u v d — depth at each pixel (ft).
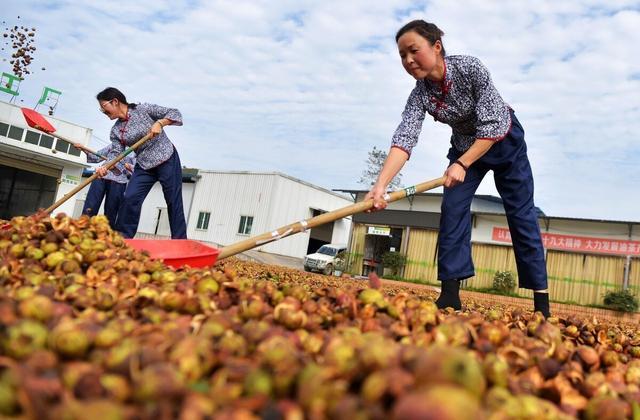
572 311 64.75
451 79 14.55
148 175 23.97
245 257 100.83
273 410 3.92
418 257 88.22
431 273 86.38
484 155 15.19
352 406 3.69
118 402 4.12
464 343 6.69
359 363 4.32
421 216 89.40
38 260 10.68
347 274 90.63
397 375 3.92
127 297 8.29
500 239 78.59
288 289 8.95
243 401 4.17
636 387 6.85
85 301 7.37
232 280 9.78
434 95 15.05
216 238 123.65
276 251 119.75
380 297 8.38
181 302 7.47
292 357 4.75
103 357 4.73
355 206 14.25
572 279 73.00
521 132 15.24
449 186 14.58
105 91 23.81
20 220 12.92
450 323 6.89
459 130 15.83
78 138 106.73
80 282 8.90
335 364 4.48
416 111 15.35
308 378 4.25
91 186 29.91
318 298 9.20
